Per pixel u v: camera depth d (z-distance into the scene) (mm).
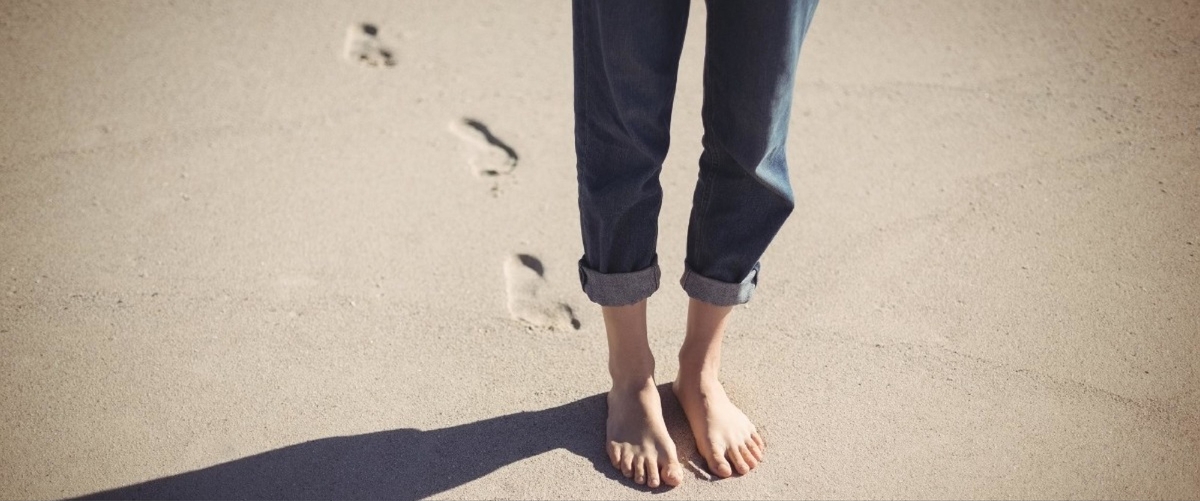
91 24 2727
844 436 1688
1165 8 2826
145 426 1685
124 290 1937
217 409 1716
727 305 1611
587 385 1781
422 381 1778
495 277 1998
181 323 1874
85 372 1773
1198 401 1739
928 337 1867
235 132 2359
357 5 2857
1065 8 2846
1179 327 1886
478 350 1841
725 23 1290
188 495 1577
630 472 1613
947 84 2559
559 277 2002
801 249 2064
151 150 2291
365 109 2451
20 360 1789
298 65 2604
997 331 1880
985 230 2111
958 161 2303
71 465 1617
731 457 1625
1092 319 1904
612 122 1396
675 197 2205
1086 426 1699
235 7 2836
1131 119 2426
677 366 1821
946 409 1732
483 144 2350
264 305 1917
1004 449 1662
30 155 2254
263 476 1608
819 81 2564
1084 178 2246
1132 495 1588
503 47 2703
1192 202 2178
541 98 2510
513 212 2158
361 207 2156
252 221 2109
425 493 1592
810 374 1801
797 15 1256
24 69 2531
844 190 2219
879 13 2844
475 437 1682
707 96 1409
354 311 1911
